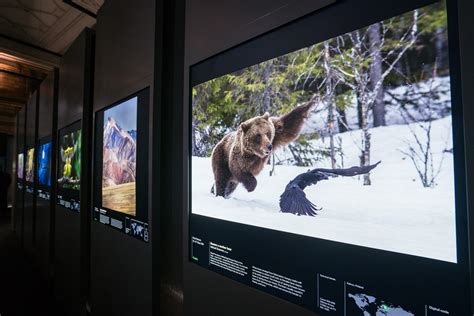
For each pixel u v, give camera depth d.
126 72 2.31
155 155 1.89
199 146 1.60
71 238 3.41
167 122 1.98
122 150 2.35
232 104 1.40
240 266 1.33
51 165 4.49
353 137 0.91
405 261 0.80
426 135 0.76
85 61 3.22
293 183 1.10
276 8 1.17
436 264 0.74
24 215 6.82
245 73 1.33
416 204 0.78
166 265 1.96
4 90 9.35
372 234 0.86
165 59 2.00
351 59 0.93
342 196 0.94
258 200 1.24
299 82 1.09
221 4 1.46
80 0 4.74
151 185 1.88
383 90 0.85
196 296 1.58
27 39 6.10
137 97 2.15
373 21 0.88
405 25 0.81
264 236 1.21
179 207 1.87
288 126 1.12
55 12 5.09
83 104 3.20
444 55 0.74
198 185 1.60
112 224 2.48
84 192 3.14
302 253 1.06
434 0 0.76
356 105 0.91
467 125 0.68
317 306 1.01
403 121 0.81
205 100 1.57
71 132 3.64
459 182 0.71
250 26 1.29
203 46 1.57
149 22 1.99
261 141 1.23
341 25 0.96
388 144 0.83
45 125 5.11
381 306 0.84
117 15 2.50
